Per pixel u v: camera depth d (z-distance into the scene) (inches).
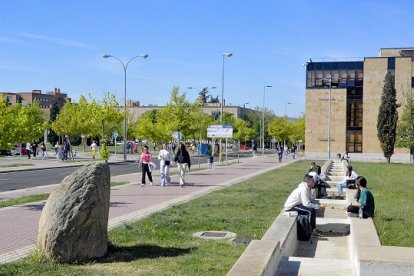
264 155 2913.4
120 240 379.6
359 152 2721.5
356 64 2743.6
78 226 308.0
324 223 491.8
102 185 322.3
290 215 443.8
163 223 463.2
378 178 1187.3
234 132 3358.8
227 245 373.7
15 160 1920.5
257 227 453.1
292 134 3754.9
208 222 473.4
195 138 2778.1
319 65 2773.1
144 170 905.5
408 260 257.9
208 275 284.8
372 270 258.4
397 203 674.8
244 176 1179.9
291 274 296.4
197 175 1208.8
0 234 422.9
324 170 1218.6
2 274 277.3
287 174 1231.5
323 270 306.2
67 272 283.4
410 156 2358.5
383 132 2177.7
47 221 309.3
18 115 1761.8
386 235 426.6
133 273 285.1
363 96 2677.2
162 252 343.3
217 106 5128.0
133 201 664.4
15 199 666.8
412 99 2214.6
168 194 758.5
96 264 305.4
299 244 434.3
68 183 316.2
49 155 2450.8
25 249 360.5
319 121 2751.0
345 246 426.3
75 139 4323.3
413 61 2615.7
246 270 242.7
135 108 5482.3
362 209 478.6
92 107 1887.3
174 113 2134.6
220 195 730.2
